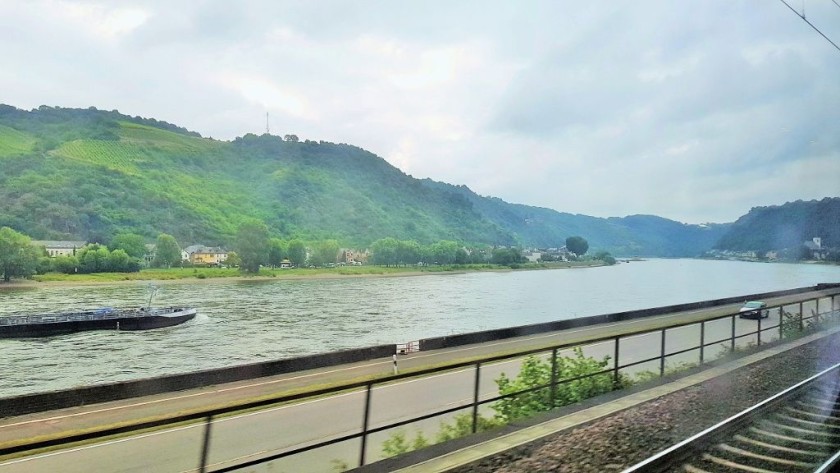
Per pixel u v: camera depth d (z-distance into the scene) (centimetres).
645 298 9175
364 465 738
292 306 8319
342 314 7362
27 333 5800
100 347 5359
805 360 1631
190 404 1767
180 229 17062
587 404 1084
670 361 2019
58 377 4216
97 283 11469
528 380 1180
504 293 10481
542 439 862
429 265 19388
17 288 10231
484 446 821
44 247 12038
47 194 15475
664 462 777
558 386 1150
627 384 1291
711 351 2272
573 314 7056
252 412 1597
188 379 2009
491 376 2114
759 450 872
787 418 1045
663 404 1109
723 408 1105
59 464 1173
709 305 4956
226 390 1980
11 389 3853
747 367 1516
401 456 763
